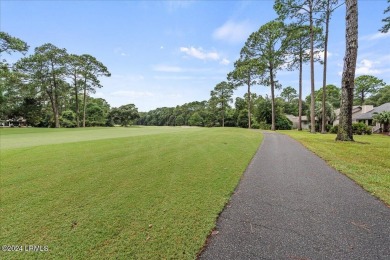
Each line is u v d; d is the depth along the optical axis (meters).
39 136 16.64
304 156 7.08
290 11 19.91
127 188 4.04
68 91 41.06
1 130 27.25
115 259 2.06
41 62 35.34
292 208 3.12
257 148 8.87
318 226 2.61
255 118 44.84
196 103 71.88
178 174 4.95
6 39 24.19
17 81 33.84
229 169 5.37
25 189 4.03
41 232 2.57
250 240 2.34
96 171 5.28
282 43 25.31
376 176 4.64
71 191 3.92
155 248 2.23
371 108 35.69
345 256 2.04
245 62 31.45
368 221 2.72
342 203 3.28
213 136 14.54
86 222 2.79
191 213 2.99
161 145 9.80
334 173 4.98
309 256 2.05
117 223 2.75
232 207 3.18
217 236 2.43
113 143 10.52
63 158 6.85
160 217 2.89
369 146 9.42
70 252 2.19
